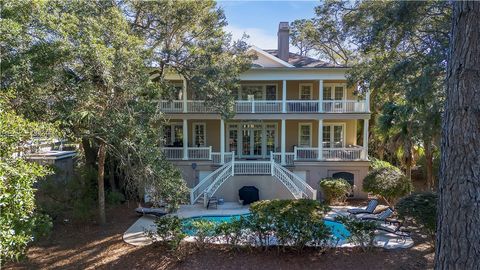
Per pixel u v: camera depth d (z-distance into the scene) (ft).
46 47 28.99
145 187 37.27
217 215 46.37
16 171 17.02
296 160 61.16
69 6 31.89
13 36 27.55
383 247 31.37
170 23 47.21
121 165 38.14
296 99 69.51
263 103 62.54
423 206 29.48
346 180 57.93
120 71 32.40
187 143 67.46
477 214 11.05
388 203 51.42
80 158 54.13
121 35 33.22
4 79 27.43
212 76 47.52
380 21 37.24
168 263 29.27
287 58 69.67
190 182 61.98
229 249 30.99
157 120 40.50
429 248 31.30
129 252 32.07
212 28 49.67
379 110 73.67
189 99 65.87
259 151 71.26
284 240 30.12
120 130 32.68
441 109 35.76
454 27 11.75
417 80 34.65
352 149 61.00
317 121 69.46
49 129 22.57
